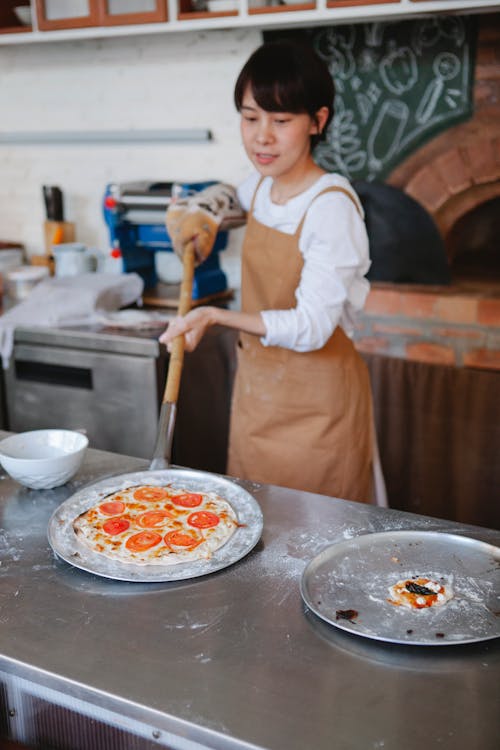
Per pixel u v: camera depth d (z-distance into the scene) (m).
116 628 1.11
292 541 1.34
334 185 1.90
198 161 3.24
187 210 2.26
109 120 3.36
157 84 3.22
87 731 1.15
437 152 2.80
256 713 0.94
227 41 3.04
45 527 1.40
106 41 3.25
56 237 3.41
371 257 2.99
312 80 1.73
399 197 2.89
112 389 2.81
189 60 3.13
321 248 1.83
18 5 3.12
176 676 1.00
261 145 1.81
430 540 1.32
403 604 1.13
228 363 3.09
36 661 1.03
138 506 1.43
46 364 2.94
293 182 1.95
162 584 1.21
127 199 2.93
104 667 1.02
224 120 3.14
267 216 2.04
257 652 1.05
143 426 2.81
